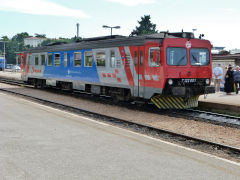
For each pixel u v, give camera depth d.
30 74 21.48
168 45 11.08
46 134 7.43
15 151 5.95
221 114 10.87
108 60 13.68
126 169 5.09
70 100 15.09
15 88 20.92
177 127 9.21
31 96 15.62
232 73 15.20
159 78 11.14
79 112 11.59
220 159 5.78
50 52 18.64
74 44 16.30
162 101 11.75
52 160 5.46
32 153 5.85
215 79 16.89
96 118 10.50
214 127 9.17
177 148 6.47
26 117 9.67
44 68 19.44
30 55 21.38
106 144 6.63
